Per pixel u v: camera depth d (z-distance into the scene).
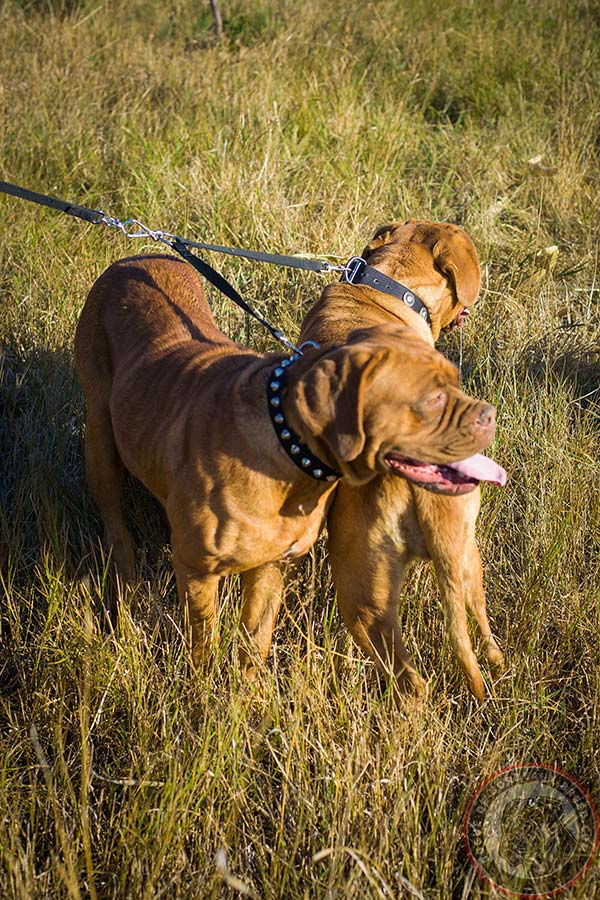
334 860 2.66
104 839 2.95
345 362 2.67
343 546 3.20
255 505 2.98
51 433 4.65
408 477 2.80
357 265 4.11
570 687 3.45
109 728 3.30
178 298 3.88
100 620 3.83
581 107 7.44
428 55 8.21
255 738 3.14
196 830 2.91
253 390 3.01
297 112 7.09
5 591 3.78
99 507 4.09
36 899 2.68
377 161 6.79
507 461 4.29
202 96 7.43
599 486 4.12
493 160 6.84
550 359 4.97
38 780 3.20
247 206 6.09
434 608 3.72
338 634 3.64
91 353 3.95
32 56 8.31
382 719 3.12
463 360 5.03
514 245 6.10
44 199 4.16
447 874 2.76
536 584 3.66
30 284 5.60
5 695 3.56
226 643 3.44
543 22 8.70
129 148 6.86
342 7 9.38
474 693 3.12
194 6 9.84
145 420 3.42
